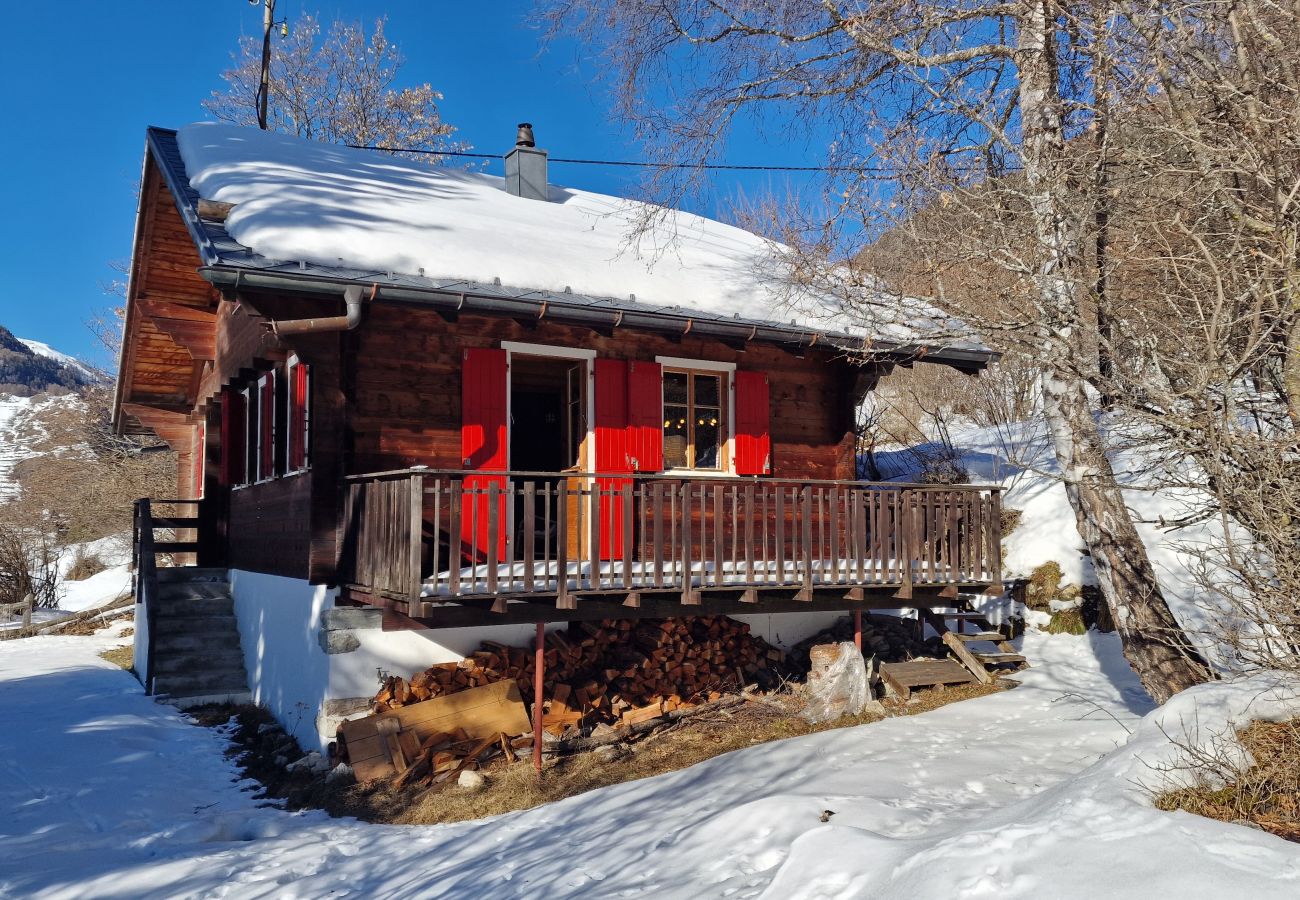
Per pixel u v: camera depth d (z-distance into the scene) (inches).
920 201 321.4
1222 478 193.2
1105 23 277.6
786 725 361.7
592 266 424.5
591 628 390.0
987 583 402.3
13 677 519.2
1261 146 222.1
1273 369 230.4
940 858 157.0
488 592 301.7
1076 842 151.9
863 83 386.3
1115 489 320.2
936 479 587.8
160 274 547.8
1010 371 730.8
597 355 421.1
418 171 594.6
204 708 432.5
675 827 234.7
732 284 456.1
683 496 340.5
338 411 361.7
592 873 208.2
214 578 533.0
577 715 355.9
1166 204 251.3
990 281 298.8
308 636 367.9
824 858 177.0
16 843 262.2
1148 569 314.7
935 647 454.0
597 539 323.0
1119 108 281.3
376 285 324.2
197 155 481.1
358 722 326.0
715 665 406.6
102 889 224.7
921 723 345.1
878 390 888.9
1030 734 322.7
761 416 454.9
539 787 302.5
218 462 574.6
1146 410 232.5
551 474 315.9
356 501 345.1
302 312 347.3
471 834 259.1
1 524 1058.1
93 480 1235.9
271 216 366.3
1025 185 299.1
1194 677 295.4
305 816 292.4
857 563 373.4
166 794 307.9
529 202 575.8
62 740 363.9
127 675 519.5
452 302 338.0
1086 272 270.2
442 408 386.6
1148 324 249.9
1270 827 160.4
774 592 365.1
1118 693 374.0
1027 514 503.2
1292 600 182.4
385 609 320.8
